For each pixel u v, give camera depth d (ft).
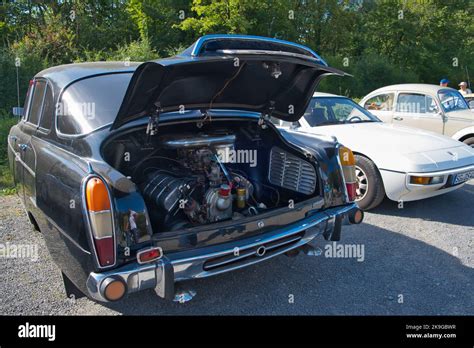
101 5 76.38
